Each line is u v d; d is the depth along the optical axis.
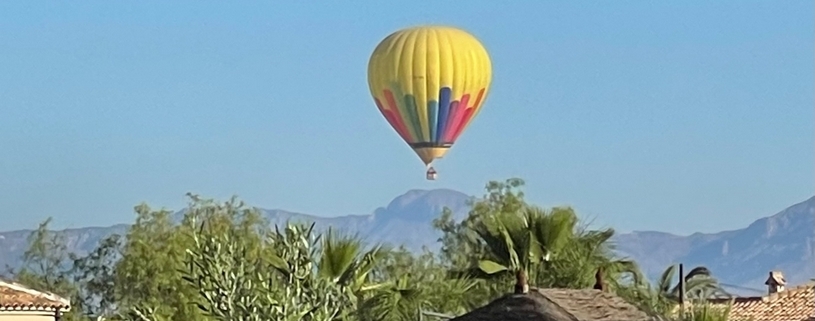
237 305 32.94
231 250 33.47
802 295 63.97
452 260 78.19
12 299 50.03
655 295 50.16
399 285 43.81
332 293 33.81
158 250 73.56
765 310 62.47
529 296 35.78
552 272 46.25
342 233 40.59
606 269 47.47
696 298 57.66
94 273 84.00
